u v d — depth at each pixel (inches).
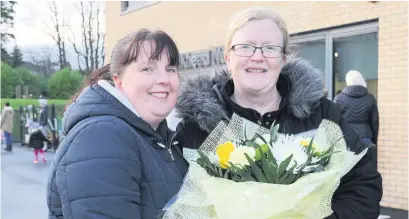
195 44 366.0
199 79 78.3
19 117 757.9
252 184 56.6
